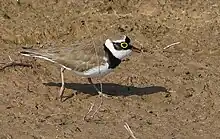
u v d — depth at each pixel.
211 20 19.77
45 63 16.97
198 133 13.58
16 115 14.17
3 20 19.44
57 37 18.95
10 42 18.47
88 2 20.66
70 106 14.69
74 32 19.17
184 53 17.92
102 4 20.53
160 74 16.52
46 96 15.12
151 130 13.63
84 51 14.61
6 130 13.50
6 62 16.78
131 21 19.75
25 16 19.80
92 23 19.50
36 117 14.12
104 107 14.67
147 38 18.81
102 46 14.59
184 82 16.06
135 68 16.86
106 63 14.50
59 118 14.09
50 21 19.55
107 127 13.70
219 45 18.33
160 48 18.22
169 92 15.53
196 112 14.55
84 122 13.92
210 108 14.75
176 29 19.36
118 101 15.00
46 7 20.41
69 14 20.02
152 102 15.03
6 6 20.33
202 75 16.47
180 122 14.05
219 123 14.04
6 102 14.72
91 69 14.55
